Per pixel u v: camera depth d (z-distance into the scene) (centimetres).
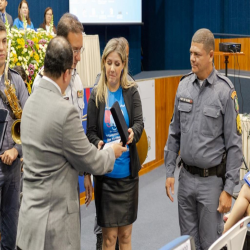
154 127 631
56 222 224
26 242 227
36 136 220
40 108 222
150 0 1116
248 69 746
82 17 1000
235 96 288
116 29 1051
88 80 602
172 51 1135
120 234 314
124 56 292
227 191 286
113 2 1013
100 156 234
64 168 225
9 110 303
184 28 1127
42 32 426
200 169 294
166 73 1062
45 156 220
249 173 234
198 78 295
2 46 291
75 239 231
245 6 1013
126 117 297
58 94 226
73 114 222
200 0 1091
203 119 290
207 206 293
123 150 256
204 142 289
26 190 230
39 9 1001
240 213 230
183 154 300
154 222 462
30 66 397
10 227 322
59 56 222
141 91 592
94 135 295
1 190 315
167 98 661
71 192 229
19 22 873
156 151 645
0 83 303
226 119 287
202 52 283
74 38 272
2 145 300
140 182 585
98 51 616
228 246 161
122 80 299
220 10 1059
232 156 287
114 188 298
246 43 753
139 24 1041
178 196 310
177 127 314
